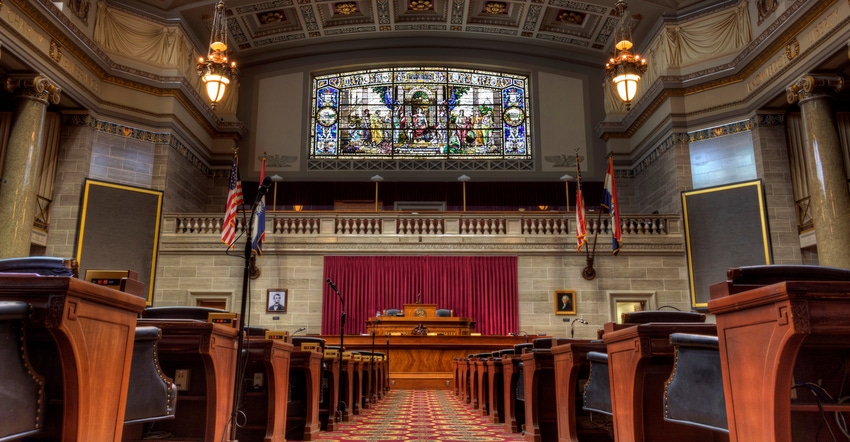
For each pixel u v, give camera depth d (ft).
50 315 8.30
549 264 53.98
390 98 70.54
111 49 53.57
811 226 47.65
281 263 53.78
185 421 16.06
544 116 68.95
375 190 65.57
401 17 67.67
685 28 57.00
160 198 52.75
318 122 69.51
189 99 57.47
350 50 70.69
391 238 54.44
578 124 68.74
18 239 41.93
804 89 43.83
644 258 53.57
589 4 61.11
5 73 43.45
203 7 57.82
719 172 52.60
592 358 14.98
